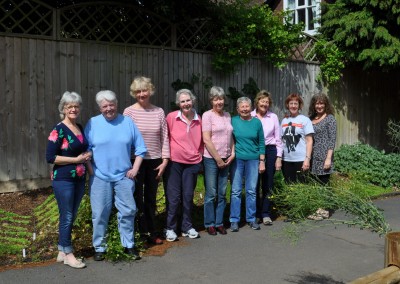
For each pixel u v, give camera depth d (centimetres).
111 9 810
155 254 539
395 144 1245
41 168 753
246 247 572
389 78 1308
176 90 879
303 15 1540
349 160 1047
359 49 1115
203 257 534
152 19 859
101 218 508
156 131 553
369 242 599
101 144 502
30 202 705
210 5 887
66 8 763
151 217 571
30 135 738
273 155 665
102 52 799
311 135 686
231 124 635
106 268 493
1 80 708
